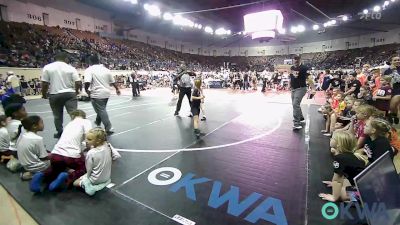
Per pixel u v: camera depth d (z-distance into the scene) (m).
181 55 41.53
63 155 3.25
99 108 5.61
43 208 2.73
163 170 3.72
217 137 5.56
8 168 3.77
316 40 39.62
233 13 31.42
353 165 2.64
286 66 27.31
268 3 23.72
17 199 2.92
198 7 29.34
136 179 3.42
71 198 2.94
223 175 3.55
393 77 6.00
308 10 26.92
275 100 12.70
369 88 6.93
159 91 18.94
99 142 3.10
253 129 6.34
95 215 2.61
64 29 26.08
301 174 3.57
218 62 45.59
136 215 2.61
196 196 2.98
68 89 5.00
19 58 17.67
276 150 4.65
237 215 2.60
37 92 16.94
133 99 13.26
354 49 34.59
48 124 6.84
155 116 8.16
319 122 7.18
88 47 25.81
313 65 36.72
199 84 5.57
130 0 22.58
